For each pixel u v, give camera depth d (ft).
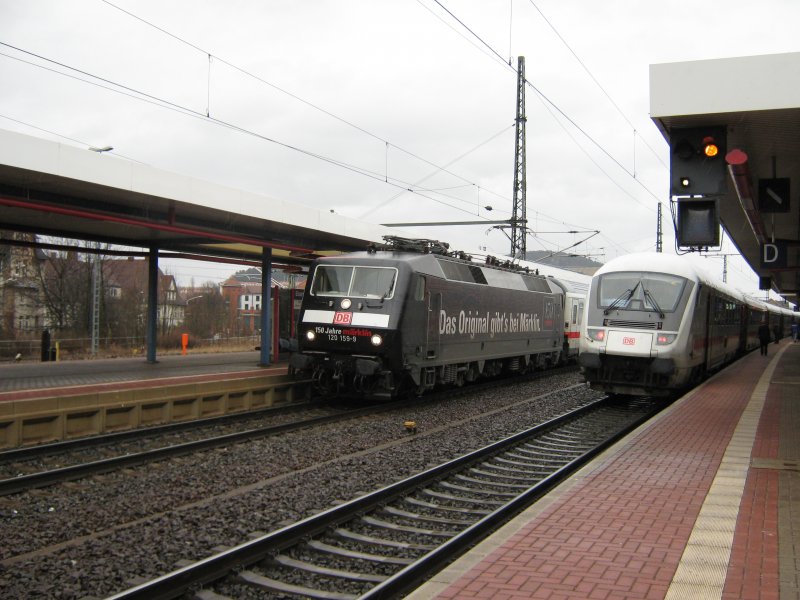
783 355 117.29
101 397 45.70
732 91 31.58
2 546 24.22
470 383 75.82
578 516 23.25
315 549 23.53
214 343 141.38
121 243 67.72
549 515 23.38
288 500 29.48
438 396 63.31
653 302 56.49
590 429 49.16
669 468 30.17
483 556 19.53
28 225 59.41
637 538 20.90
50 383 50.29
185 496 30.53
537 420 52.49
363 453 40.37
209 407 53.67
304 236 70.33
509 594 16.74
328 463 36.83
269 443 41.75
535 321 83.97
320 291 56.54
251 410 56.39
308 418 52.21
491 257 74.95
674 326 55.67
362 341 53.88
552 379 84.43
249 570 21.72
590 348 57.62
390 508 28.66
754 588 16.93
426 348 57.52
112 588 20.39
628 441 36.22
